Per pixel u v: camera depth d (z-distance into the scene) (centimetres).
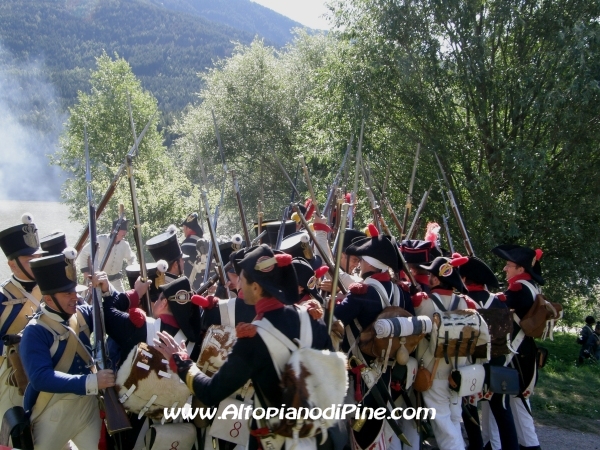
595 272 1292
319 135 1483
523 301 543
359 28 1398
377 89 1384
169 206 1197
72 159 3159
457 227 1328
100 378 361
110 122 2917
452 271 488
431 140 1380
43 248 488
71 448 455
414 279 499
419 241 535
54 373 360
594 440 675
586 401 823
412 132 1410
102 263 493
